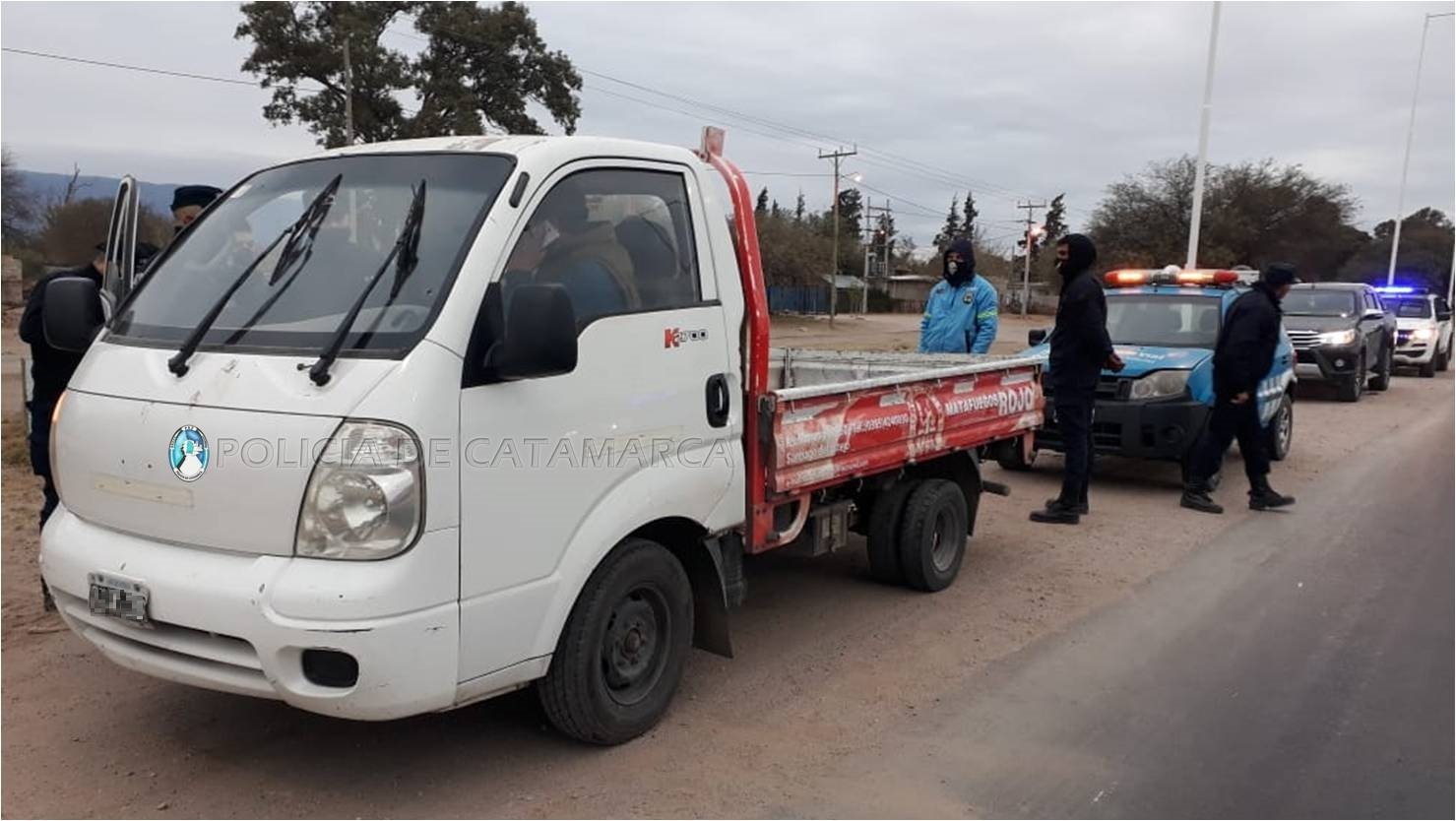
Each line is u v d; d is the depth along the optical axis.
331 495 3.06
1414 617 5.79
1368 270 60.44
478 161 3.73
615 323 3.80
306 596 3.01
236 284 3.65
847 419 5.08
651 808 3.57
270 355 3.31
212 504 3.20
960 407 6.13
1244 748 4.15
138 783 3.64
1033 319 73.56
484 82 40.38
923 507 5.96
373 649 3.04
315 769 3.77
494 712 4.30
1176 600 6.09
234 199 4.20
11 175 45.91
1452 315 24.70
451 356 3.20
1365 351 16.84
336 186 3.88
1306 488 9.47
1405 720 4.45
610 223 3.94
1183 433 8.61
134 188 4.80
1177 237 53.22
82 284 4.08
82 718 4.14
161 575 3.21
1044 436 9.27
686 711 4.38
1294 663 5.08
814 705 4.48
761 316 4.53
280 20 36.41
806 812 3.58
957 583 6.35
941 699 4.58
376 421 3.08
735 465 4.39
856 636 5.36
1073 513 7.98
